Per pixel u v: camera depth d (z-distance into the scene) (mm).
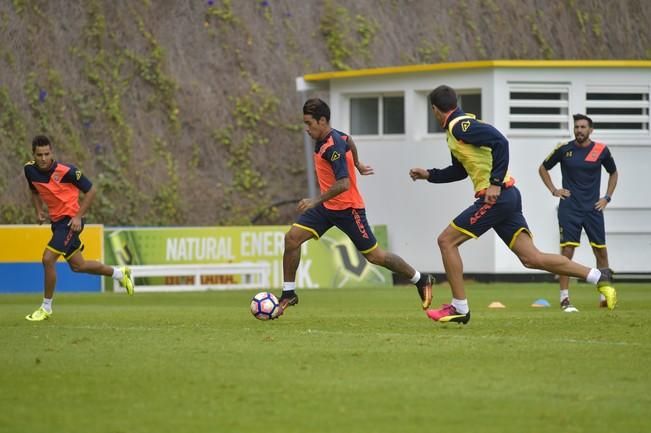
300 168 107688
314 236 45344
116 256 84000
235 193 104062
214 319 47375
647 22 129375
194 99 106812
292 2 116250
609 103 92312
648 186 93000
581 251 92250
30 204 95812
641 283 91625
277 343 35875
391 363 31000
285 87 111188
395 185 96375
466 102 94125
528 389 26734
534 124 91625
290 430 22109
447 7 120688
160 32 108875
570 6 126000
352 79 97812
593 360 31562
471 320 45531
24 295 76125
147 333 39688
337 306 60594
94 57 104688
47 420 23141
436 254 94688
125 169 100688
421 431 22016
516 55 120688
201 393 26203
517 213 41000
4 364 31031
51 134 99250
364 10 117875
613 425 22703
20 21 103562
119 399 25484
